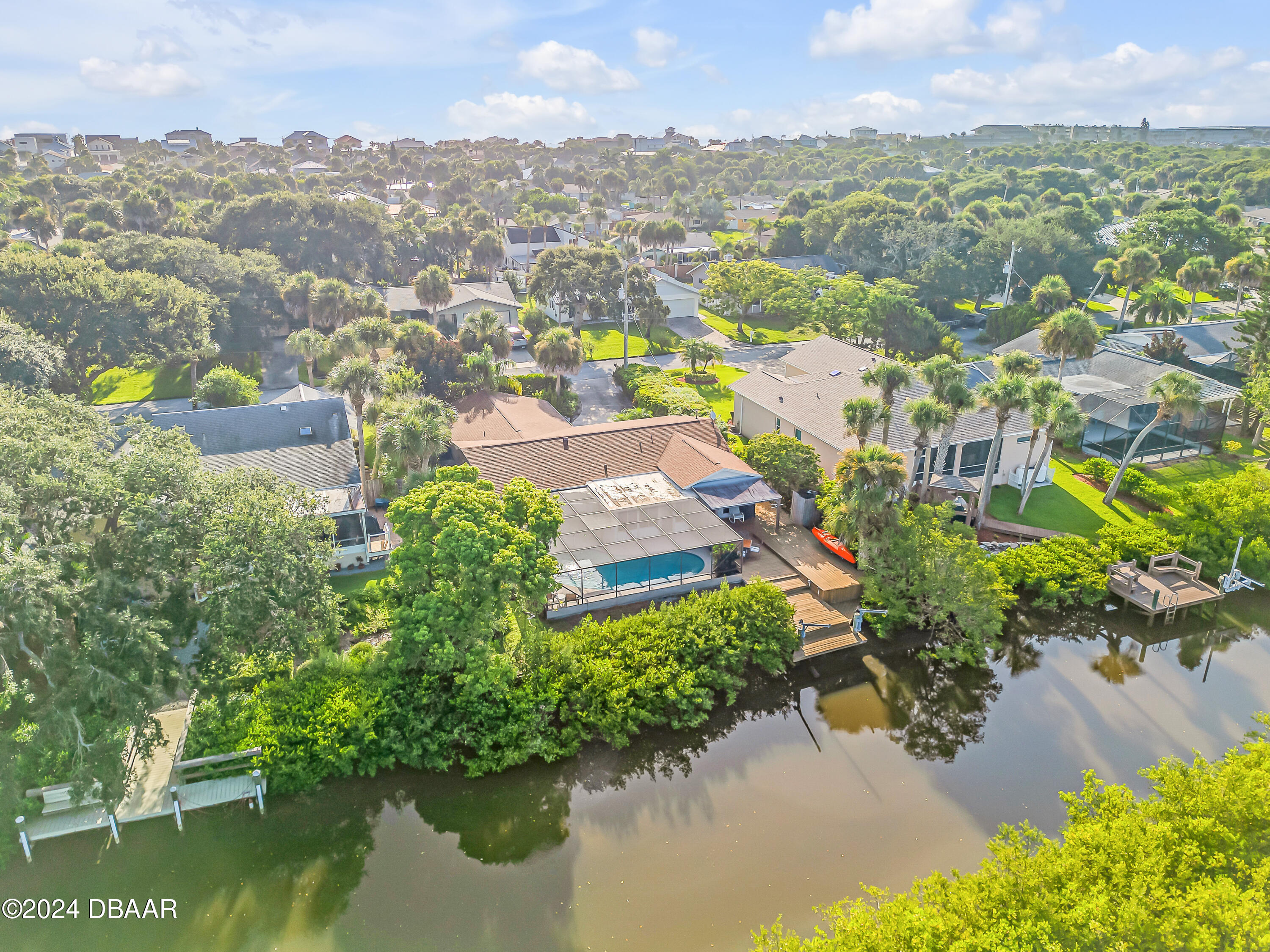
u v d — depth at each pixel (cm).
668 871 2752
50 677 2622
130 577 2945
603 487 4869
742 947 2461
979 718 3597
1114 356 7119
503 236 15212
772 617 3775
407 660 3331
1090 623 4344
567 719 3366
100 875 2692
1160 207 14175
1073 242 11725
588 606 4056
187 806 2917
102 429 3578
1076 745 3431
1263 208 19012
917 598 4066
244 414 5019
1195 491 4888
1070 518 5300
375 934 2508
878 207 12912
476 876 2723
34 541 2942
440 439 4516
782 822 2983
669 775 3222
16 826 2714
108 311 6706
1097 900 1838
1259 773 2136
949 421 4731
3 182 16538
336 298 7844
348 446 5034
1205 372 7450
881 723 3556
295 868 2744
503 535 3481
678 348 9644
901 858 2819
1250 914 1717
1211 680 3900
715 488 4853
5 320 5812
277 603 3069
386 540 4656
